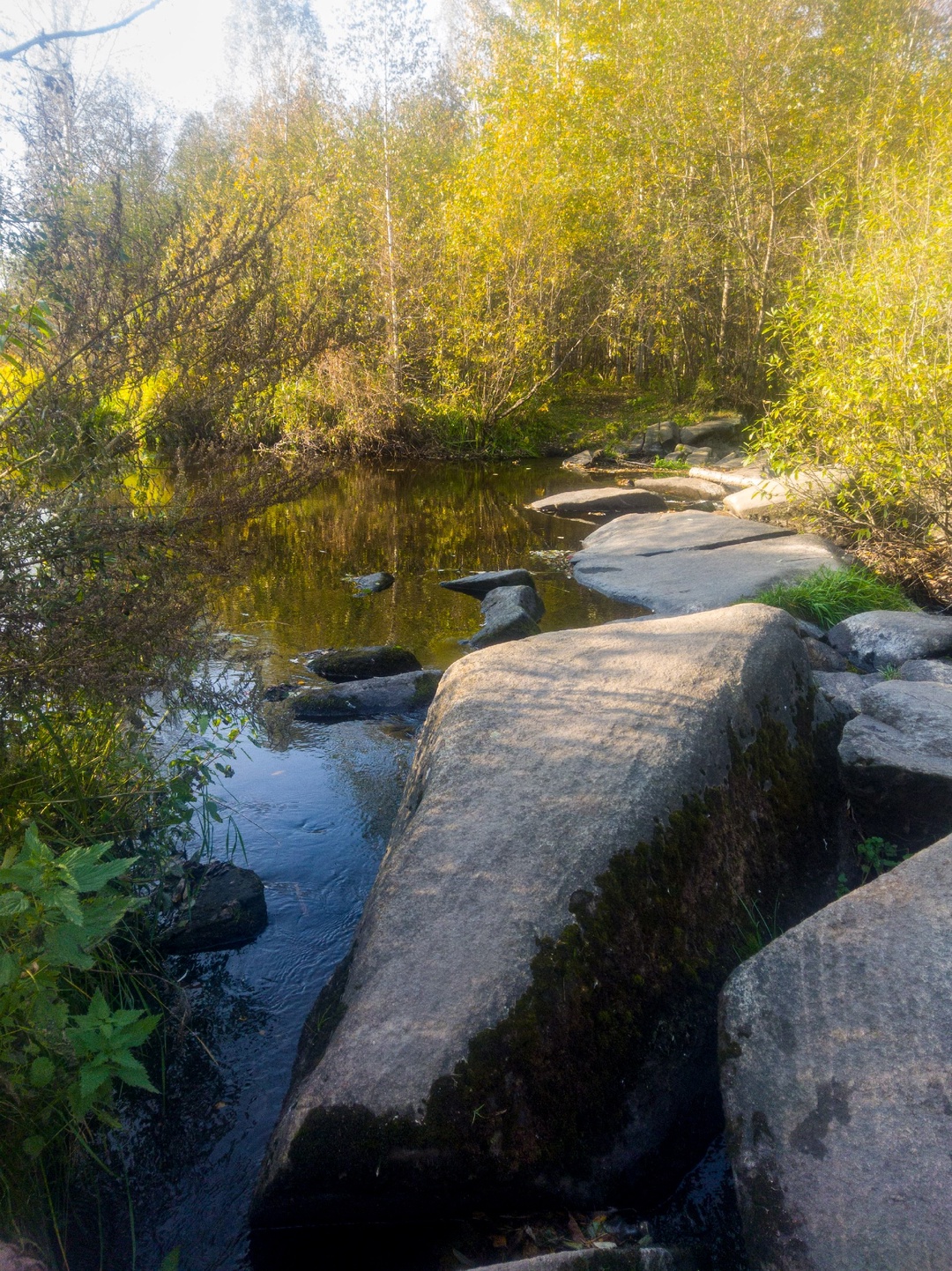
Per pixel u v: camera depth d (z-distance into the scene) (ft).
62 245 9.78
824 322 24.89
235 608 22.49
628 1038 7.32
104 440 9.36
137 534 8.81
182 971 9.52
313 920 10.36
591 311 63.16
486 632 19.85
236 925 10.05
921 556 22.20
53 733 9.25
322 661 17.92
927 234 23.54
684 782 9.00
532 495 39.75
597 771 9.06
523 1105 6.70
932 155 32.32
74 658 8.43
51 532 8.43
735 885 8.87
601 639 12.21
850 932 7.39
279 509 36.35
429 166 62.23
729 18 53.72
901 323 22.58
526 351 51.42
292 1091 7.35
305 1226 6.65
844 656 17.94
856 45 54.54
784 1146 6.20
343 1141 6.46
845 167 53.42
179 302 9.58
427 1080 6.61
